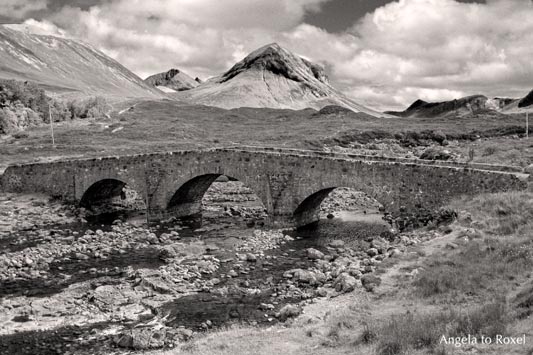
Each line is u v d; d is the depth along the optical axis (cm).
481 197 3766
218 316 2792
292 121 15738
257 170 5088
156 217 5772
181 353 2144
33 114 12212
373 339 1873
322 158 4684
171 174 5622
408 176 4228
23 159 8356
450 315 1923
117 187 6662
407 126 12225
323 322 2348
